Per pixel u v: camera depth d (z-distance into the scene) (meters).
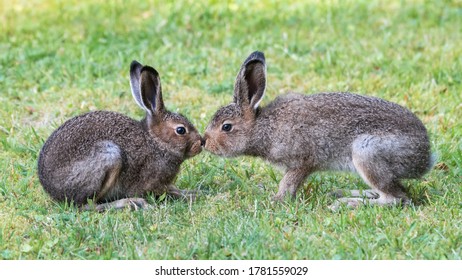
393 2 22.33
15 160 14.04
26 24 21.41
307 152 12.49
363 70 17.47
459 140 14.49
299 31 20.22
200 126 15.06
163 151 12.56
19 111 16.06
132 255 10.62
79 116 12.50
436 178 13.22
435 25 20.45
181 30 20.34
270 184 13.21
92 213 12.00
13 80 17.52
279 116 12.65
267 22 20.83
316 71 17.72
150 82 12.54
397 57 18.05
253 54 12.71
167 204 12.33
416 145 11.98
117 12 21.83
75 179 11.98
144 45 19.44
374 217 11.47
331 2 21.77
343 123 12.25
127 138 12.35
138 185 12.54
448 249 10.59
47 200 12.55
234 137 12.83
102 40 19.67
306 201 12.39
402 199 12.20
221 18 21.22
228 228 11.22
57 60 18.48
